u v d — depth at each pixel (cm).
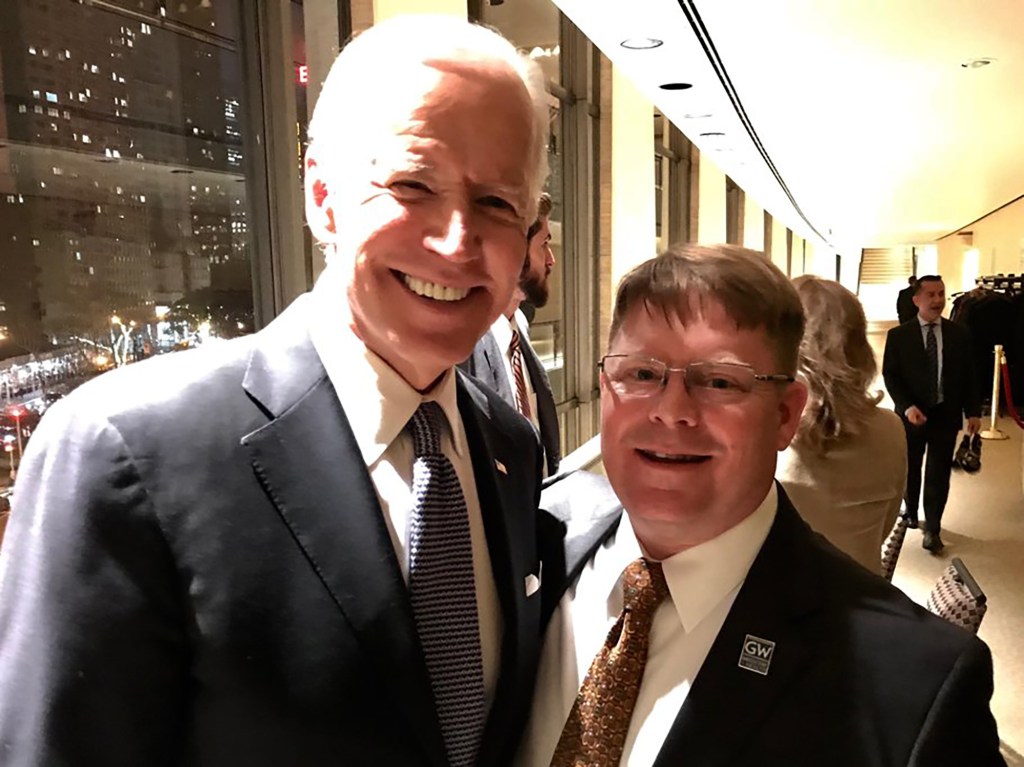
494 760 102
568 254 562
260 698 84
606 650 105
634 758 98
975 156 706
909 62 398
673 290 100
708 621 100
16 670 79
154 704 83
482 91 93
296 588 87
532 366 238
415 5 281
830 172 815
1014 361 911
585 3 312
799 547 102
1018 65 403
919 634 90
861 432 197
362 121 93
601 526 122
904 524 231
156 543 83
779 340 100
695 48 372
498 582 109
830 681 90
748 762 90
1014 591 407
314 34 266
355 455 95
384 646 89
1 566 84
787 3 313
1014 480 626
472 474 112
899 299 782
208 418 89
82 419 85
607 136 553
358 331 100
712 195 930
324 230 101
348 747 86
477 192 94
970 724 86
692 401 98
